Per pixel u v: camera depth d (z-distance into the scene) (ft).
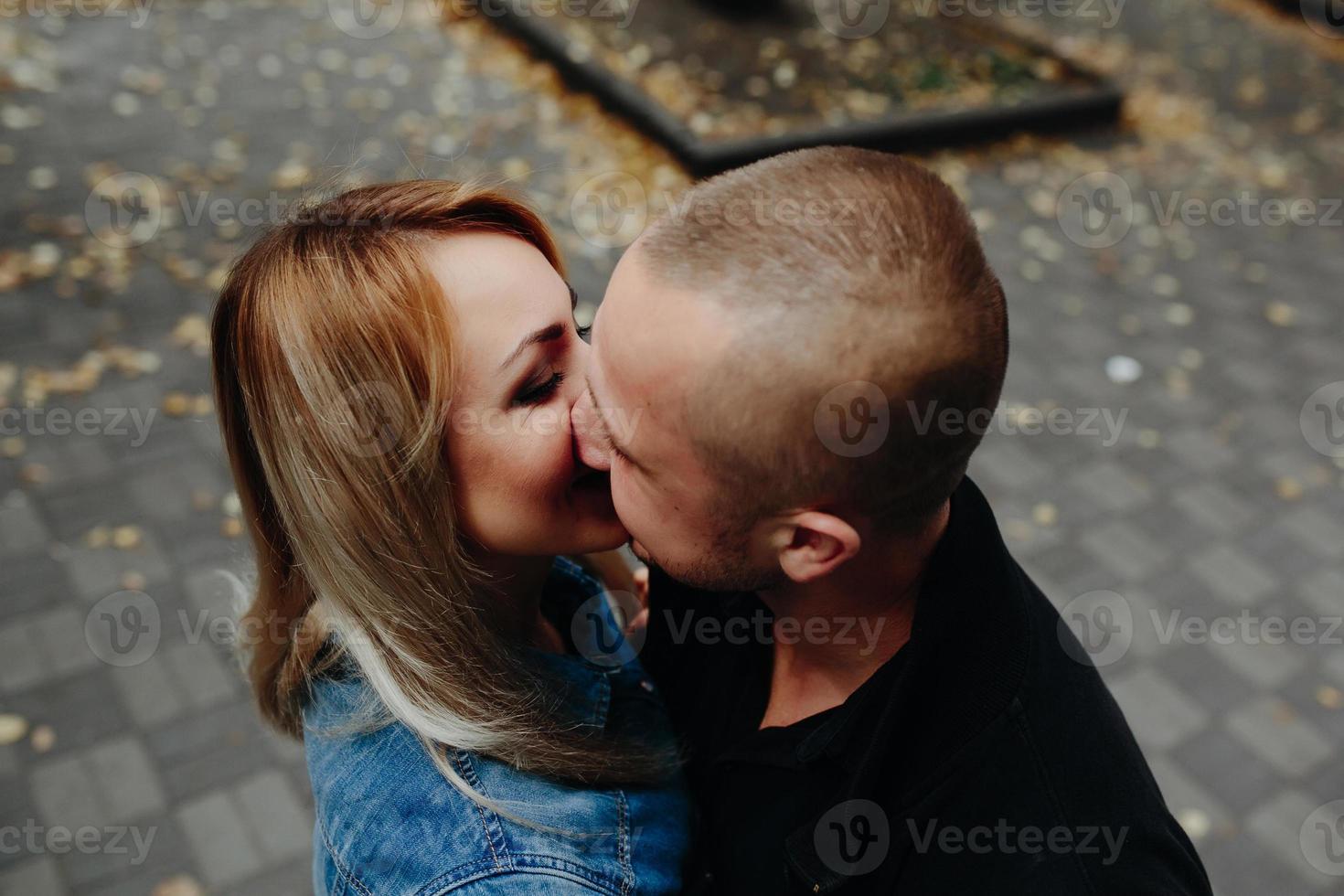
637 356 3.04
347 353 3.39
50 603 11.57
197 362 15.06
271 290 3.52
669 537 3.32
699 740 4.42
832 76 24.45
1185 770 10.55
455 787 3.56
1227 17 34.01
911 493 3.08
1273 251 20.53
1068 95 24.39
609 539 3.90
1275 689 11.39
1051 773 3.34
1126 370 16.57
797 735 3.73
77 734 10.30
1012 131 23.70
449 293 3.47
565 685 4.15
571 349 3.76
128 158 19.85
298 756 10.23
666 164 20.77
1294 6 34.17
